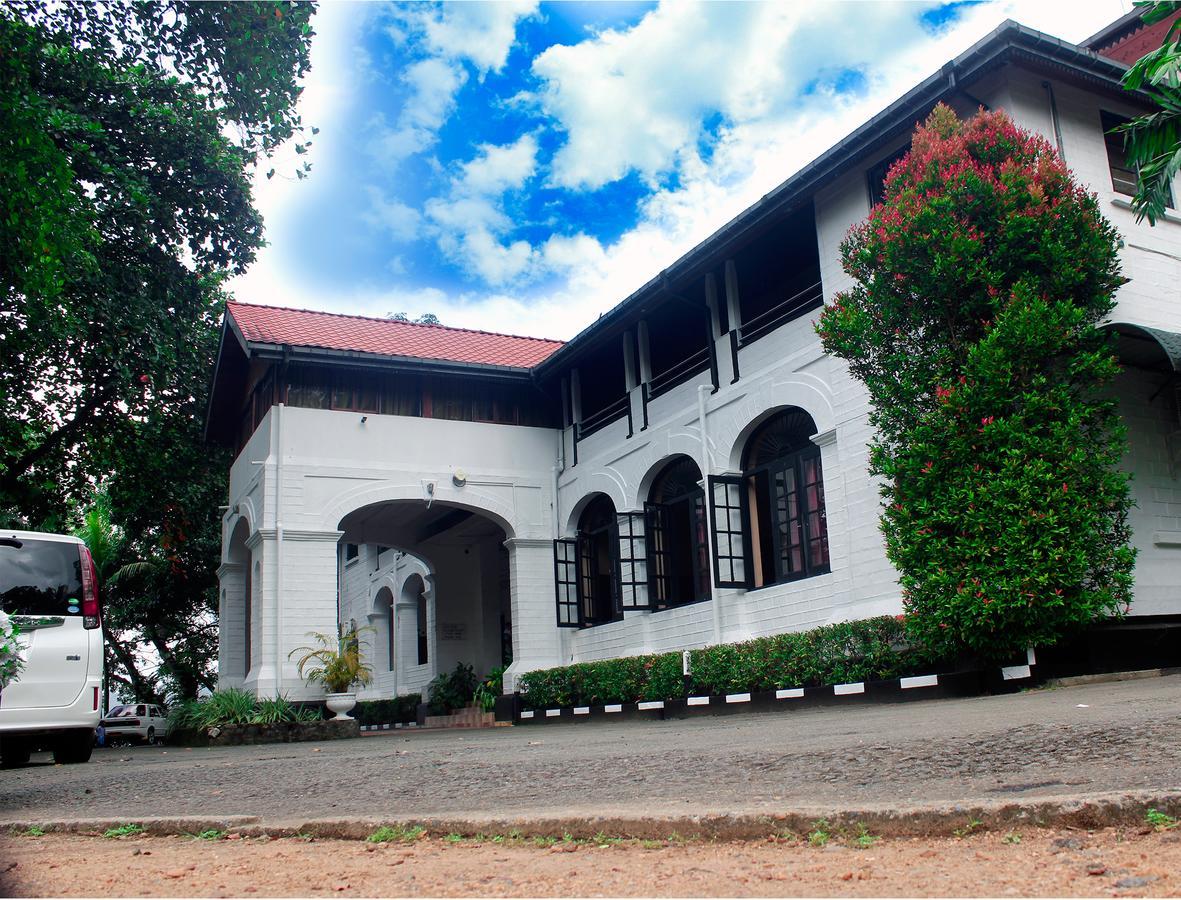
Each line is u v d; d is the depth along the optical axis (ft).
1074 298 33.58
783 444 47.11
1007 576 30.71
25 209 36.88
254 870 12.35
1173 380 39.32
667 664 47.03
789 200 43.37
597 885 10.30
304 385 58.85
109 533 105.19
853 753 17.49
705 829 12.32
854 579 40.86
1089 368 32.14
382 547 94.27
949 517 31.83
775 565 46.65
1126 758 14.61
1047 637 30.78
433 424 61.82
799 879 9.98
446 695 71.77
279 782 22.90
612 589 59.06
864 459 40.70
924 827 11.55
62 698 31.58
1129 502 32.58
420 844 13.57
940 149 33.88
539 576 63.10
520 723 58.59
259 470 57.93
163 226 55.06
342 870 12.01
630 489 56.70
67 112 46.80
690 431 51.88
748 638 47.06
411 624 87.51
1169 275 39.70
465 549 78.54
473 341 69.77
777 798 14.26
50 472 64.90
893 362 34.19
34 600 31.60
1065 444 31.04
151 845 15.11
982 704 27.04
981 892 9.12
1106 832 10.98
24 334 49.60
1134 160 34.45
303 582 56.29
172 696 108.06
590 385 64.23
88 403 61.26
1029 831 11.22
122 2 51.03
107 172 48.55
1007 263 33.01
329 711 54.24
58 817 18.86
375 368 59.82
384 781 21.24
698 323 55.57
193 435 68.95
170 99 53.93
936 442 32.53
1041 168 33.45
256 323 61.98
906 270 33.37
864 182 42.04
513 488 63.41
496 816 13.87
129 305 53.88
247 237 58.18
